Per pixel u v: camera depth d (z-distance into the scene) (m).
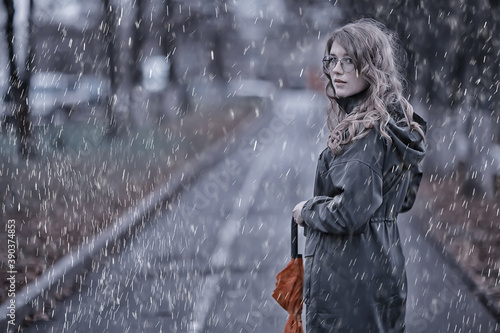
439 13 19.95
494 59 17.22
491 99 17.05
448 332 7.66
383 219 3.94
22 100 21.12
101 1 27.89
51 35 37.84
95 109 35.09
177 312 8.41
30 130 21.19
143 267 10.83
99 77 38.59
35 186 16.73
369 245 3.88
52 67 40.31
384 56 3.90
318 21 39.12
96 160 22.69
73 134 26.11
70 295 9.21
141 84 30.45
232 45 62.12
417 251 11.59
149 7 31.06
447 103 20.73
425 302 8.78
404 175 3.96
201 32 48.84
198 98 55.09
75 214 14.22
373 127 3.78
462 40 18.09
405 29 20.05
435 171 20.12
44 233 12.29
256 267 10.71
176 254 11.76
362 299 3.88
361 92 3.94
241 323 7.97
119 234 12.72
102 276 10.27
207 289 9.46
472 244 11.64
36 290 8.56
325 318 3.94
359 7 20.25
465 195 16.36
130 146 26.08
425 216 14.20
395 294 3.96
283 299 4.21
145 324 7.95
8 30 20.81
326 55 4.05
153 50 40.78
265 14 49.47
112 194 17.00
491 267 10.08
